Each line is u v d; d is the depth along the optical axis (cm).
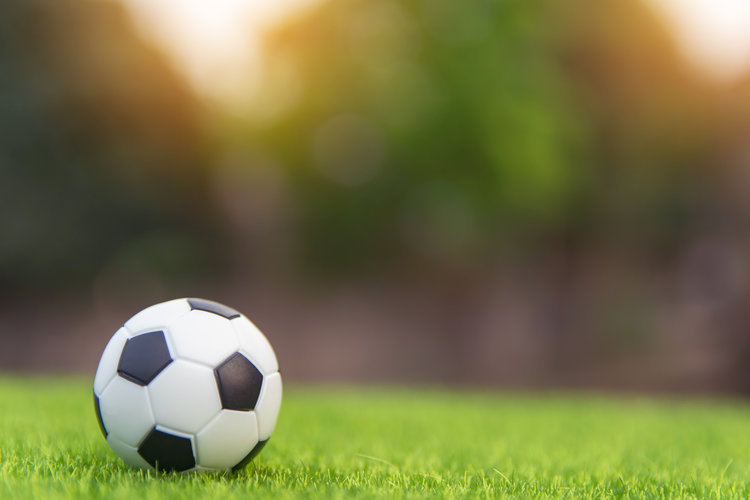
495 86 1750
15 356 1975
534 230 2033
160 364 273
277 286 2120
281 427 512
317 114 1834
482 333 2094
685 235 2144
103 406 282
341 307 2148
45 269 1947
